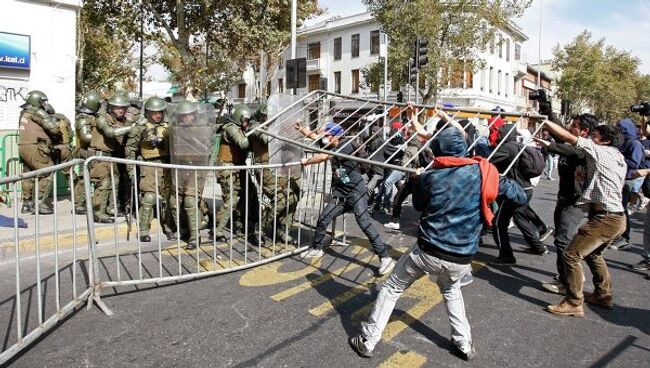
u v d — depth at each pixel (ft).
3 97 26.55
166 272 16.31
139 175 22.02
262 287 15.20
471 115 16.60
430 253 10.21
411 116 16.96
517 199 11.82
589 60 122.42
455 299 10.87
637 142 20.85
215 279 15.87
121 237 20.11
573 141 13.64
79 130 22.39
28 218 21.80
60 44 28.50
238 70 65.16
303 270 17.04
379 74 81.35
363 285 15.62
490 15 69.00
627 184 21.21
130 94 24.81
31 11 27.22
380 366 10.48
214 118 19.07
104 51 68.23
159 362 10.39
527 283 16.46
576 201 14.73
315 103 19.83
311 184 22.47
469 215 10.06
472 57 75.41
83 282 15.05
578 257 13.50
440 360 10.82
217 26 57.62
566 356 11.20
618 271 18.45
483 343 11.75
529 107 16.12
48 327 11.22
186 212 18.93
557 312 13.67
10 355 10.03
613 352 11.45
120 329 11.93
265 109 20.01
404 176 26.00
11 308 13.00
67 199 26.81
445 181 10.11
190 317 12.73
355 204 16.87
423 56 44.91
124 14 55.31
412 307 13.89
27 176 10.61
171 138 18.61
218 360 10.54
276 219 19.34
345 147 17.04
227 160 19.99
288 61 35.29
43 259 17.24
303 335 11.87
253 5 54.34
